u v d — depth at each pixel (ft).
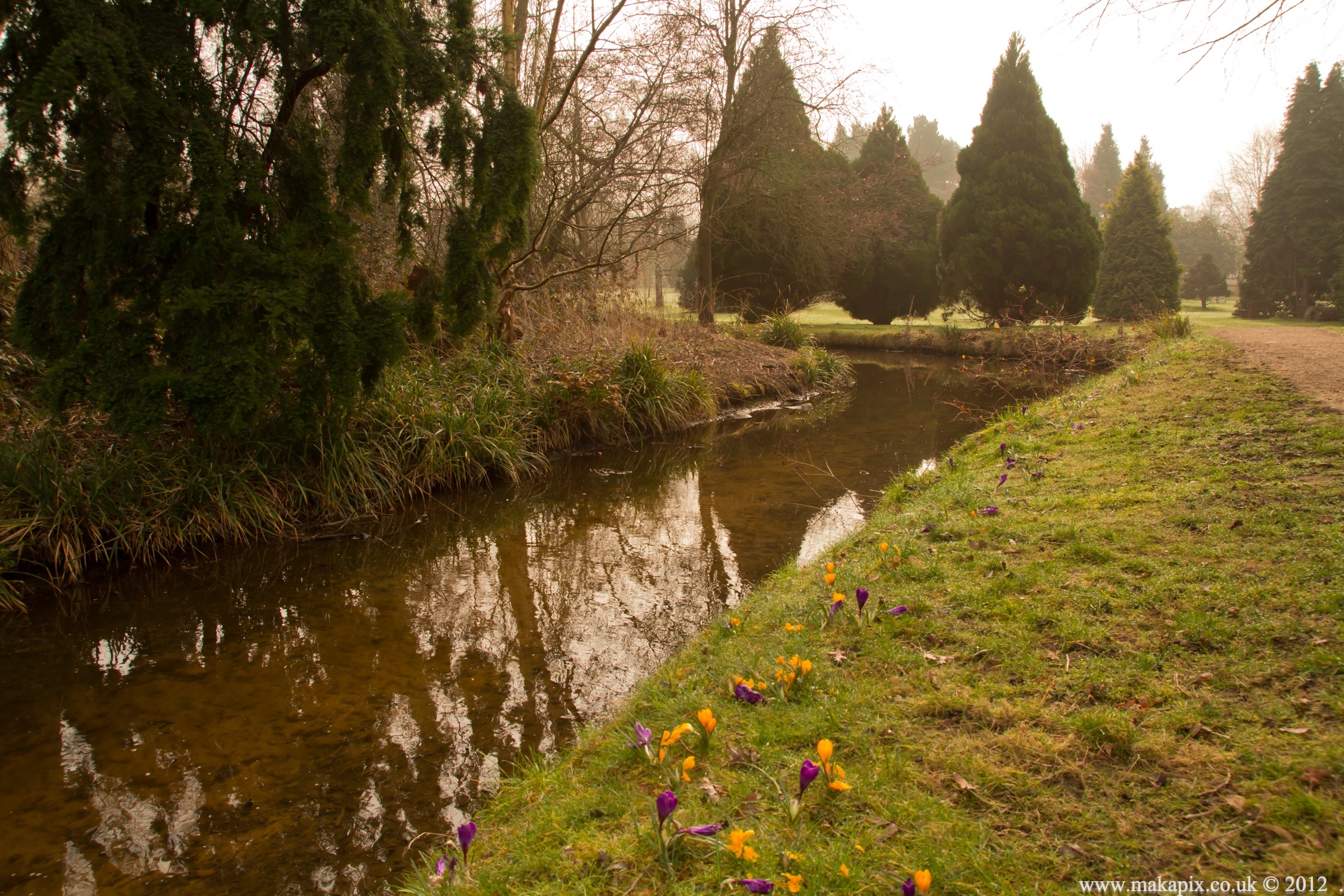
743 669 9.88
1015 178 66.13
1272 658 8.21
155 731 11.92
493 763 10.77
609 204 44.47
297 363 20.56
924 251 78.13
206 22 17.20
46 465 18.61
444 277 21.97
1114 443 18.99
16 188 16.44
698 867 6.25
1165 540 11.94
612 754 8.43
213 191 16.83
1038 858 5.98
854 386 50.55
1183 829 6.12
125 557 19.24
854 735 7.89
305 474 22.49
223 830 9.53
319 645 14.92
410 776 10.56
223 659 14.39
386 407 25.13
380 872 8.65
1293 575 9.90
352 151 18.42
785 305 68.85
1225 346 36.19
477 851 7.50
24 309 16.96
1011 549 12.62
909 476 20.80
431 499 24.84
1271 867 5.59
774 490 25.55
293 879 8.62
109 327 17.01
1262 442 16.61
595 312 42.39
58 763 11.10
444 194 25.14
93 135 15.98
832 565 12.06
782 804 6.81
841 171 70.74
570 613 16.12
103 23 15.79
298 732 11.78
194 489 20.26
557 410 31.22
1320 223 75.05
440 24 20.68
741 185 59.31
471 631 15.42
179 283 16.97
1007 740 7.52
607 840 6.82
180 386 16.72
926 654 9.52
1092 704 8.02
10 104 16.35
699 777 7.59
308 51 18.63
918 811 6.61
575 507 24.47
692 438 34.60
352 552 20.42
